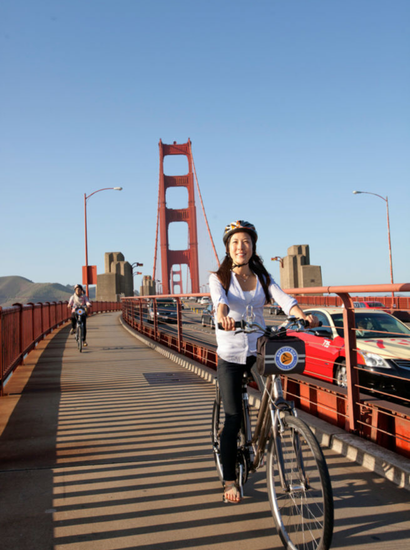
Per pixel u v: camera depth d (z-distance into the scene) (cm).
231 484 282
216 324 268
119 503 301
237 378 279
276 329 258
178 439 432
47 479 341
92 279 3709
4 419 503
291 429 236
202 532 264
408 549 241
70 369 848
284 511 245
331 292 411
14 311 807
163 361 955
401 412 358
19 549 246
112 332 1800
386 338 681
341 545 245
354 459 368
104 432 455
